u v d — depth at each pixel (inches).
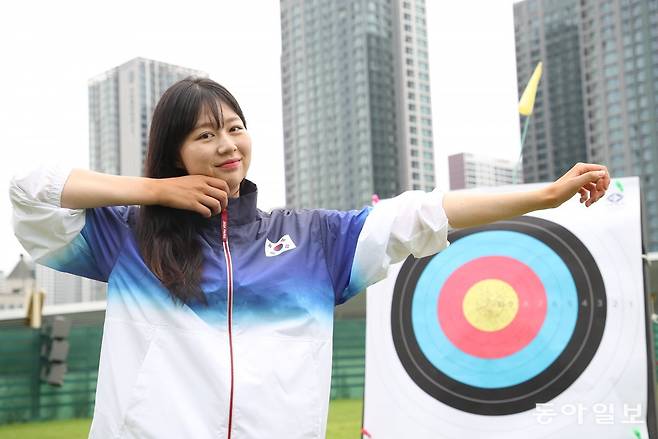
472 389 97.2
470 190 94.1
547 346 96.0
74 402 360.5
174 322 53.3
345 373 377.1
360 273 57.1
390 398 100.5
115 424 52.1
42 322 364.5
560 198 55.1
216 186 55.1
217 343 52.7
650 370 90.7
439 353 100.7
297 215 59.1
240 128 57.6
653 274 273.7
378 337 104.2
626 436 89.8
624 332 92.7
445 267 104.8
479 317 100.7
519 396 94.9
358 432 251.1
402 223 55.8
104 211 57.4
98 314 464.4
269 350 53.1
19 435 294.4
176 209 55.9
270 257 56.0
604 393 91.5
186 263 54.0
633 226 96.0
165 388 51.8
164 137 57.1
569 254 98.1
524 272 100.3
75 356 363.3
